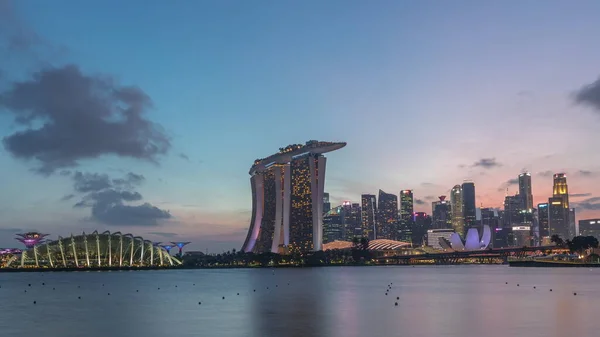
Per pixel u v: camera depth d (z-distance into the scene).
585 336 56.75
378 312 80.25
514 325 65.00
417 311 81.50
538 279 188.38
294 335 58.50
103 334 60.91
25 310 89.38
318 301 101.00
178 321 71.44
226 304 96.31
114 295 125.44
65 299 113.94
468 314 76.94
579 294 114.44
